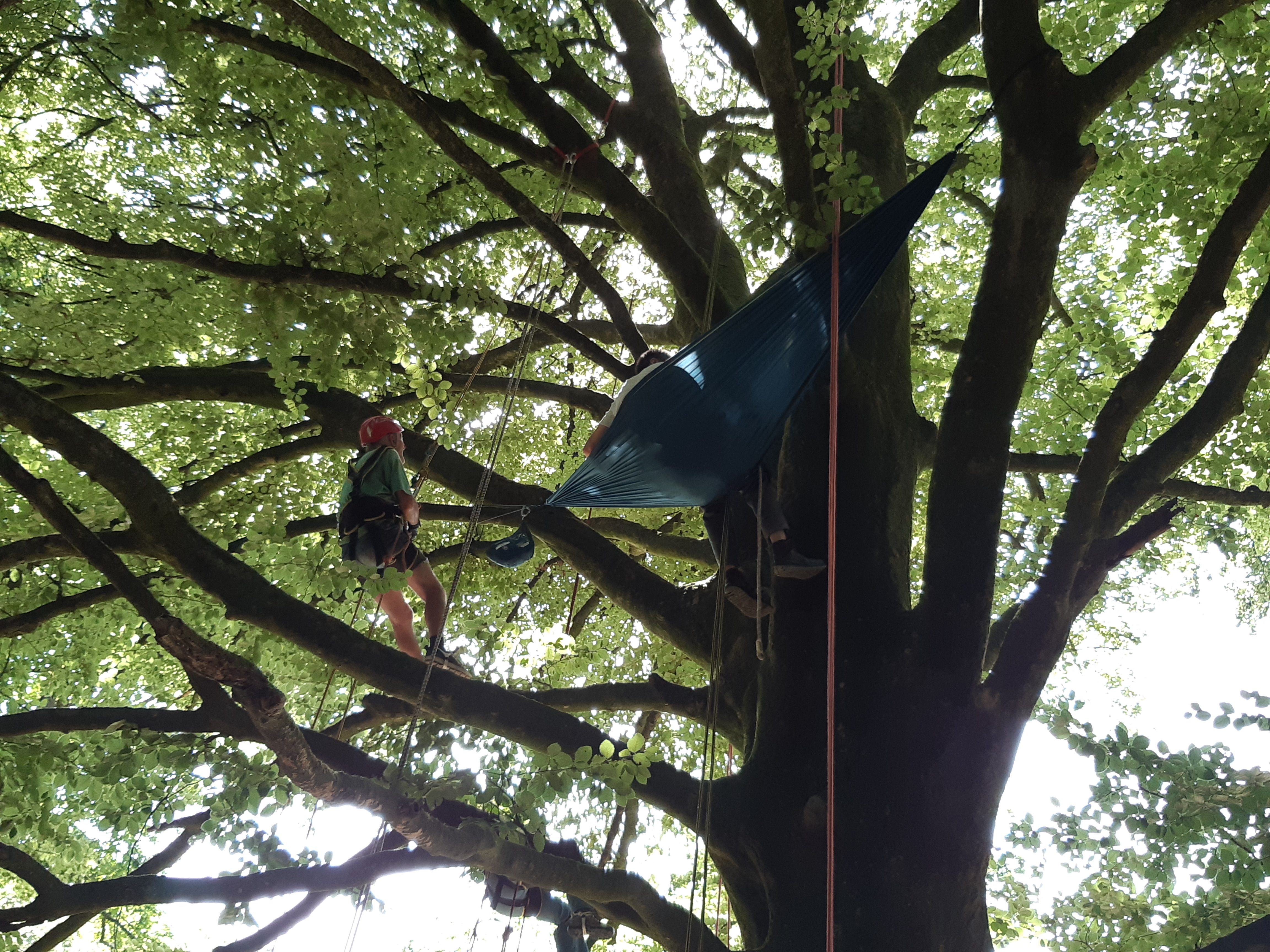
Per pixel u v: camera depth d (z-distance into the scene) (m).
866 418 5.10
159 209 7.57
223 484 6.63
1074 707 4.39
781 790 4.43
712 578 5.61
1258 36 5.83
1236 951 3.78
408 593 7.08
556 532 5.68
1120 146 6.45
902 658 4.42
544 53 6.52
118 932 9.70
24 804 3.87
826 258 3.88
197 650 2.58
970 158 8.87
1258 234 6.16
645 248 5.55
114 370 6.49
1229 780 4.12
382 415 5.25
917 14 9.91
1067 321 8.28
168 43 4.83
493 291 5.12
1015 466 6.94
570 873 4.03
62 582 6.86
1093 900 4.75
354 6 7.36
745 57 5.72
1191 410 4.62
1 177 8.78
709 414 4.19
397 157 6.49
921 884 4.02
